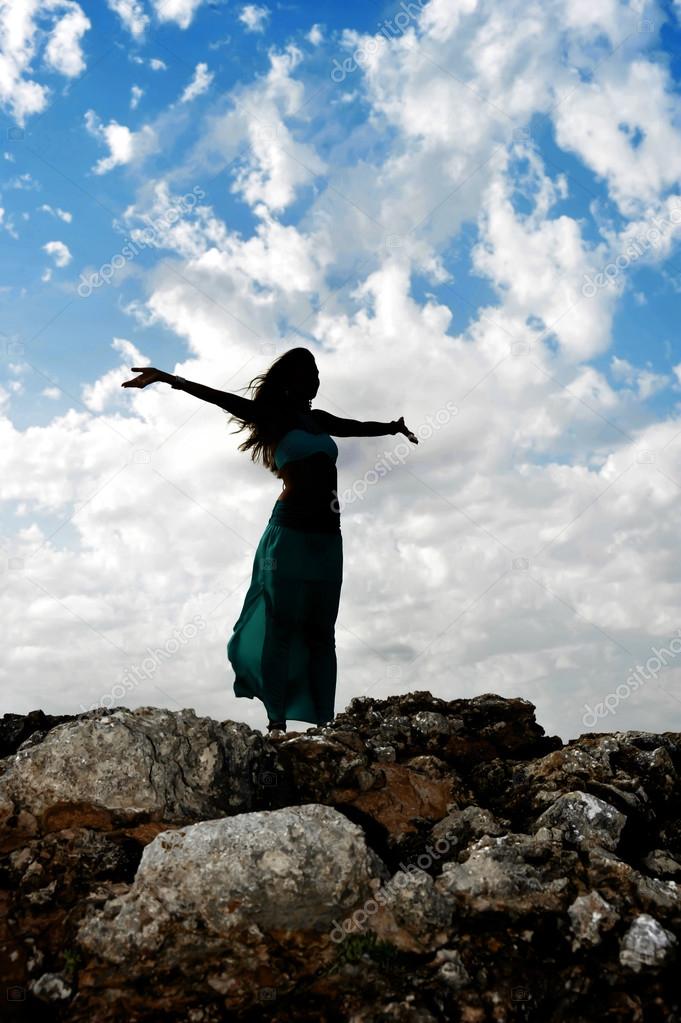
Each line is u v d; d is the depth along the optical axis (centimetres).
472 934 395
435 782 525
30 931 389
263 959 370
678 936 400
